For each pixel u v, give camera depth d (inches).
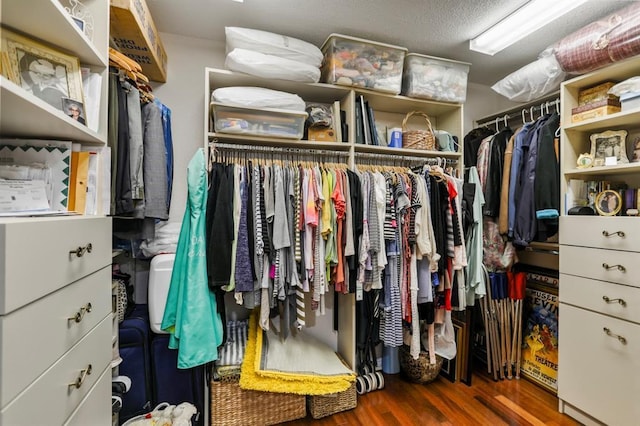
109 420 44.1
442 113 100.3
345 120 84.5
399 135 89.0
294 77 73.9
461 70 89.0
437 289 81.5
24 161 38.9
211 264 62.3
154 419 57.5
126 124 51.0
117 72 50.3
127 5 50.2
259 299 66.7
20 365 24.9
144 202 56.5
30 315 26.2
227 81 75.3
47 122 34.4
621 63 64.6
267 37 70.7
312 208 67.7
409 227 76.4
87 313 37.0
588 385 68.1
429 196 80.1
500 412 73.8
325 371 72.2
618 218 63.3
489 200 90.5
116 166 49.5
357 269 73.6
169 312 62.7
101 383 41.2
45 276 28.3
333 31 79.4
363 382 81.7
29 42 35.6
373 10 70.5
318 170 73.5
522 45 85.3
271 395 68.9
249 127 70.7
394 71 82.2
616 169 67.4
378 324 79.9
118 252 63.7
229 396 65.9
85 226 36.5
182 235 63.9
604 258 65.7
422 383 86.4
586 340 68.8
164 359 66.4
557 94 82.2
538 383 85.4
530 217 80.0
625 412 61.6
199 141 81.7
